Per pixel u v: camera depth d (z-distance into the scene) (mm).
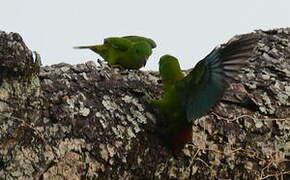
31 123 7188
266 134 7922
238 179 7793
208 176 7734
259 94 8133
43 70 7699
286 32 9055
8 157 7090
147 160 7555
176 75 7629
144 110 7680
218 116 7855
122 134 7492
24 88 7215
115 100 7664
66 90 7512
